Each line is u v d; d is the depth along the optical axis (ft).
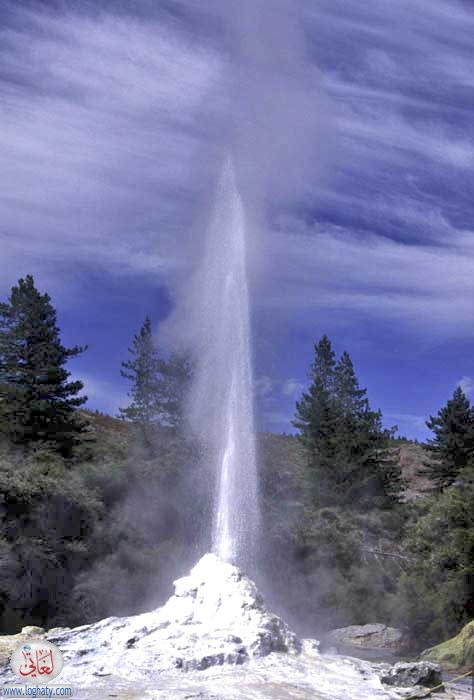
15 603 85.46
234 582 45.14
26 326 151.43
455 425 209.77
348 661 42.52
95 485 113.80
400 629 83.97
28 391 147.95
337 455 181.37
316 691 34.09
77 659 38.32
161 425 153.99
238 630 41.73
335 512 144.87
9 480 94.07
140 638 41.19
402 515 153.99
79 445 155.94
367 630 83.61
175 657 37.19
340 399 198.39
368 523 141.69
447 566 81.15
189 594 45.52
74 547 93.71
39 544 90.68
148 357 159.22
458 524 85.05
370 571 113.91
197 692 32.50
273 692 33.24
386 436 197.26
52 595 89.40
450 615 76.84
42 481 98.22
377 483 182.80
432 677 38.55
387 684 37.96
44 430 148.66
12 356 150.92
